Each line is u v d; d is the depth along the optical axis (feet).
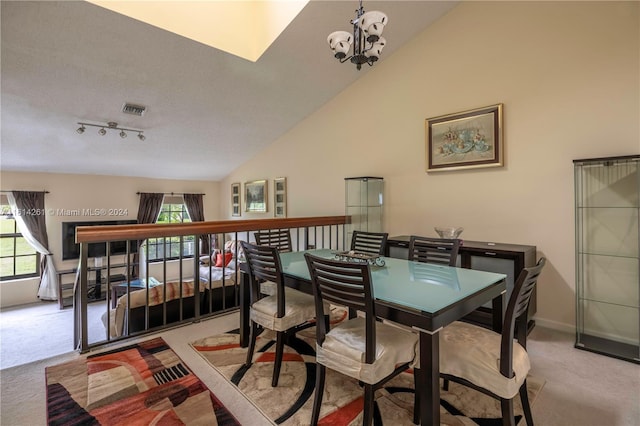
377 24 5.90
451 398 5.97
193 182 25.11
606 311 8.54
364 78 13.99
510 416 4.50
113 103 12.76
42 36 9.05
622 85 8.14
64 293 20.26
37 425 5.20
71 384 6.30
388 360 4.88
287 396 6.01
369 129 13.88
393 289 5.43
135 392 6.08
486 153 10.39
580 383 6.46
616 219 8.29
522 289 4.37
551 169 9.25
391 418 5.42
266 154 19.85
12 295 19.12
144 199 22.74
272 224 11.31
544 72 9.32
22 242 19.79
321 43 11.40
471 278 6.20
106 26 9.12
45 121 13.43
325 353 5.21
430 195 11.91
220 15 11.01
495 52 10.21
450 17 11.22
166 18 9.74
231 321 9.67
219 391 6.15
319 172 16.30
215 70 11.91
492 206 10.41
